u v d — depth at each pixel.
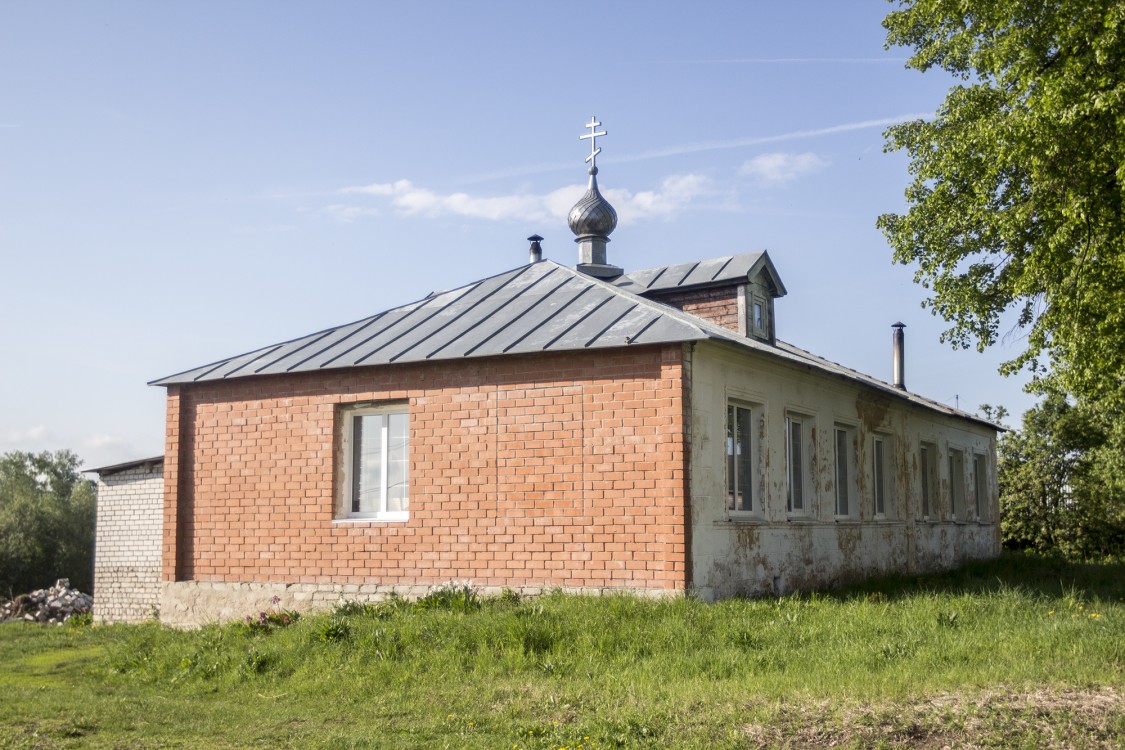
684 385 12.77
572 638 10.91
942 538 23.36
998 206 18.83
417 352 14.52
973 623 11.16
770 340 18.89
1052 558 27.53
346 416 15.21
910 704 7.60
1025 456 35.94
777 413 15.59
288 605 15.04
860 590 16.28
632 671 9.63
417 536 14.23
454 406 14.20
